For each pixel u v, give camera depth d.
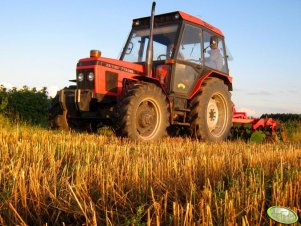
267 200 2.91
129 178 3.30
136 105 6.79
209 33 8.55
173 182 3.35
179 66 7.70
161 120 7.24
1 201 2.64
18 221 2.40
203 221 2.32
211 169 3.84
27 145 4.53
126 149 5.09
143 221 2.62
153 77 7.85
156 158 4.38
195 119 7.93
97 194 2.93
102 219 2.53
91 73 7.19
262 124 9.66
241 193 2.88
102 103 7.39
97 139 6.56
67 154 4.59
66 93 7.41
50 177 3.14
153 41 8.06
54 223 2.53
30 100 10.26
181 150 5.45
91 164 3.65
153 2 7.43
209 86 8.16
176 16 7.83
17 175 3.05
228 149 6.10
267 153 5.40
